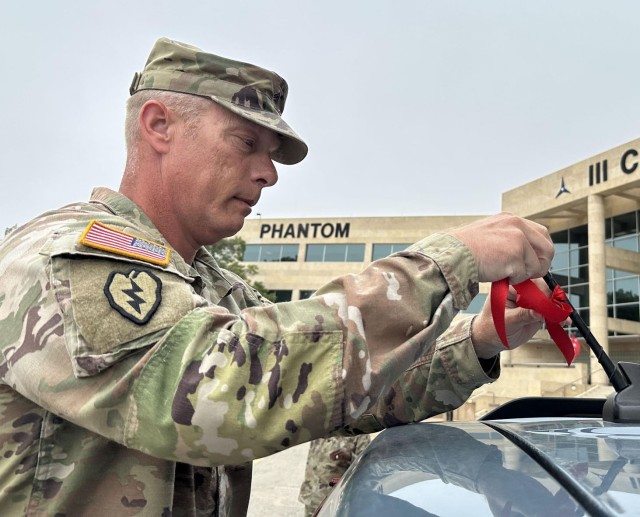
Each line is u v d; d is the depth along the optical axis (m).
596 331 21.20
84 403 0.84
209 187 1.20
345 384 0.81
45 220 1.04
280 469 7.16
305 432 0.80
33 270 0.91
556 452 0.73
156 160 1.24
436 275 0.91
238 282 1.63
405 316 0.87
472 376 1.35
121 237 0.96
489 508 0.58
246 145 1.21
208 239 1.30
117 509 0.94
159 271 0.95
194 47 1.21
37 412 0.94
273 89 1.26
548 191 24.11
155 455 0.83
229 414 0.78
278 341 0.82
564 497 0.57
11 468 0.92
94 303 0.85
